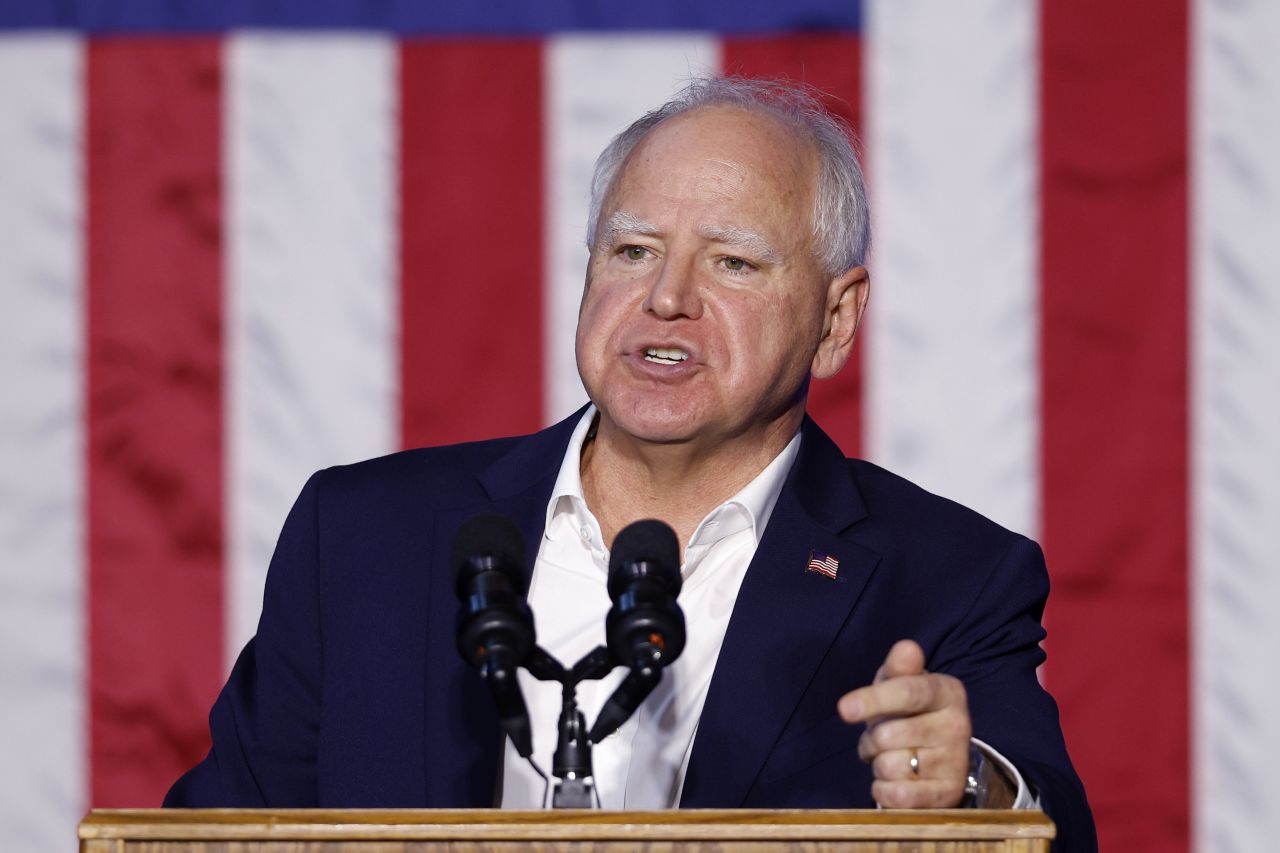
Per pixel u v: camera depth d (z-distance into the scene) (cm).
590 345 746
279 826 510
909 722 572
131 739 1326
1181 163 1308
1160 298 1306
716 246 736
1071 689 1307
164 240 1323
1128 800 1305
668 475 768
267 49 1331
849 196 783
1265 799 1298
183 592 1322
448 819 513
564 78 1330
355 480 824
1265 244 1302
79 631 1321
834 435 1309
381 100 1332
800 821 515
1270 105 1305
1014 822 516
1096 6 1315
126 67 1327
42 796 1323
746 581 755
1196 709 1302
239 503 1323
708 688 745
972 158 1314
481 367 1326
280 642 795
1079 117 1313
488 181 1328
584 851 513
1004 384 1305
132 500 1323
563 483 779
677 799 735
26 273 1323
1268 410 1298
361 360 1326
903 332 1309
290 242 1325
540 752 735
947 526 804
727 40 1326
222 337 1323
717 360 731
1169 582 1304
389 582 778
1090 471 1303
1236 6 1307
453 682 741
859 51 1320
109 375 1323
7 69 1323
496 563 580
